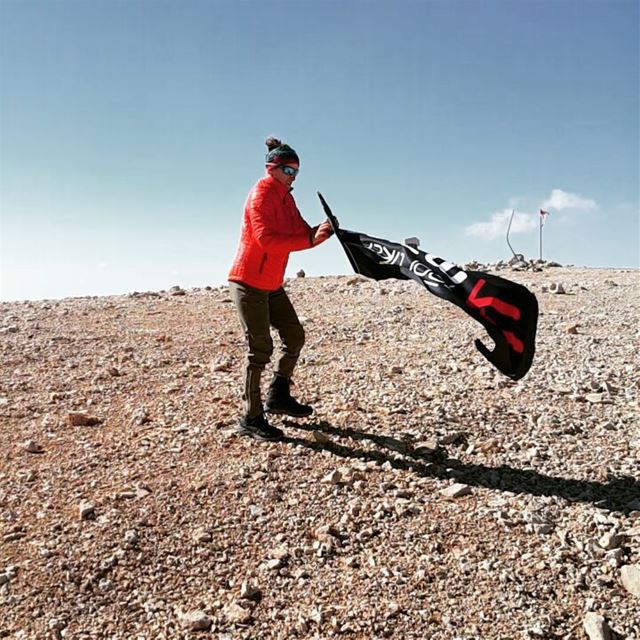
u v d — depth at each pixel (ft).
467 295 13.64
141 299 31.86
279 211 14.93
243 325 15.33
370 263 14.87
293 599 11.64
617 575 11.75
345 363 20.83
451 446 15.70
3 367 20.76
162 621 11.27
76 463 15.11
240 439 15.92
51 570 12.07
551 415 16.93
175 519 13.28
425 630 11.00
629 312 27.35
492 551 12.40
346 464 14.92
